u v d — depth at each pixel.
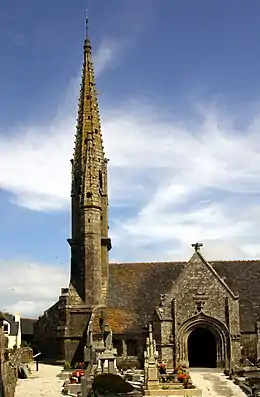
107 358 45.50
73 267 63.25
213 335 56.41
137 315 60.12
